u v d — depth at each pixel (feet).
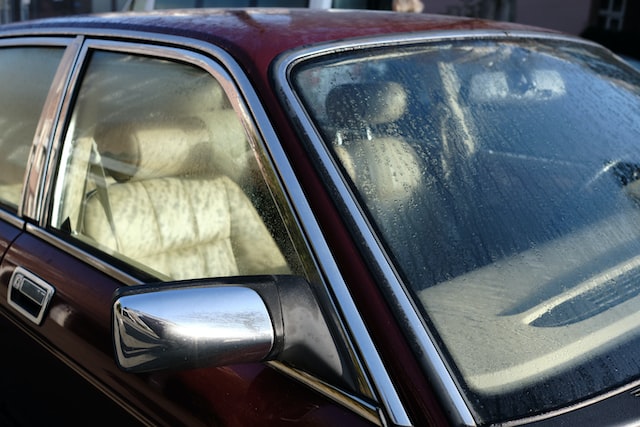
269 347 4.42
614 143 6.33
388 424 4.09
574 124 6.37
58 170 7.00
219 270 5.63
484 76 6.43
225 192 5.64
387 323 4.33
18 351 6.93
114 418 5.74
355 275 4.52
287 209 4.95
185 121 6.07
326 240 4.68
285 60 5.61
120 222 6.36
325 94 5.53
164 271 5.94
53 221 6.92
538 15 43.32
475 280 4.83
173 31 6.43
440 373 4.17
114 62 6.91
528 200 5.48
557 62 7.11
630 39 36.76
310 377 4.49
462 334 4.47
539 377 4.38
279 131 5.22
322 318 4.50
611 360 4.57
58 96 7.24
